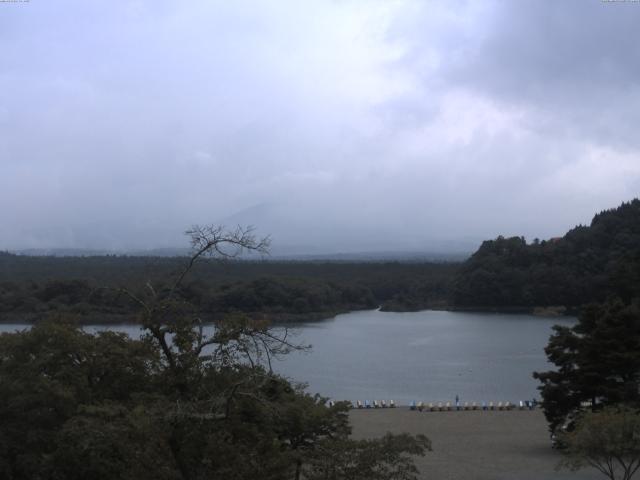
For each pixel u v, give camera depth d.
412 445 21.83
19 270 143.25
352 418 60.78
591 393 45.47
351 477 20.66
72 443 22.78
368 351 113.25
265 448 19.27
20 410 27.30
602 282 169.88
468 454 45.78
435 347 118.62
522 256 198.62
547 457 44.62
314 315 166.88
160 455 18.34
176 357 19.64
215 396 18.05
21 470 26.33
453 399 73.75
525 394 77.06
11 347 29.08
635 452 31.58
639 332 46.62
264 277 151.75
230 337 19.27
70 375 27.95
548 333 140.00
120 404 20.95
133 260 156.00
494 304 194.62
